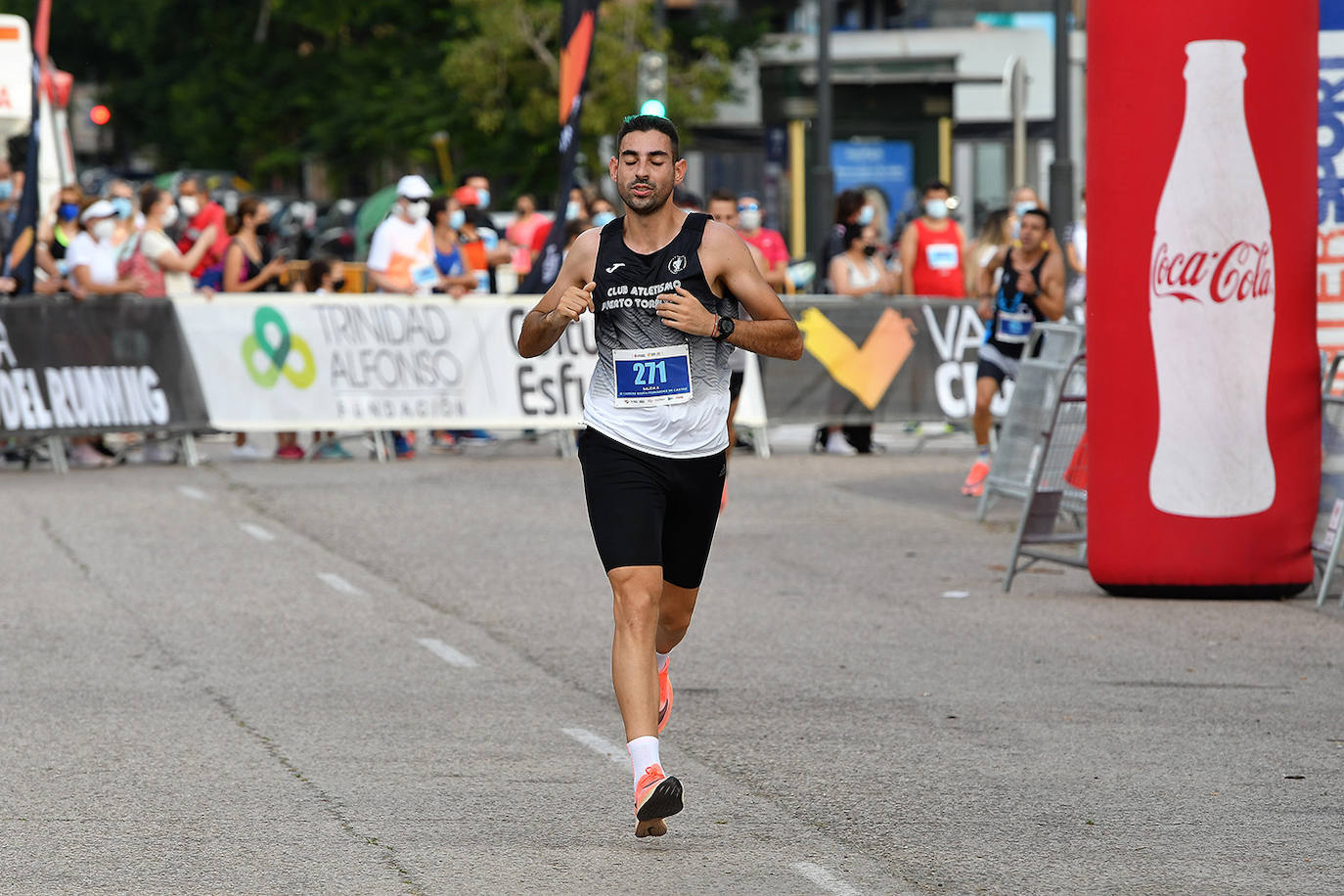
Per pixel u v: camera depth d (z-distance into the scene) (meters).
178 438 53.34
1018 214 60.22
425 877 17.48
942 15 145.75
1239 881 17.39
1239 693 25.33
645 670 18.59
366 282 70.44
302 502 44.34
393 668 27.00
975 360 57.06
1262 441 31.75
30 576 34.44
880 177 95.38
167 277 54.72
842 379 55.59
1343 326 38.19
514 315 54.38
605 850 18.39
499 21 110.25
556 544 38.38
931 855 18.20
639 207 18.86
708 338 19.25
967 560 36.91
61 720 23.84
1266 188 31.20
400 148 127.31
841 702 24.75
